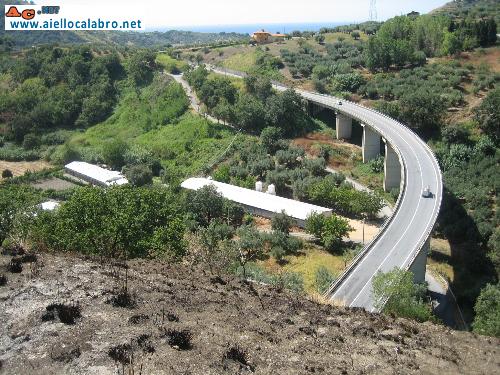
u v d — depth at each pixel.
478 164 76.19
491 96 81.94
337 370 15.83
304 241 64.19
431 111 88.31
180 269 26.47
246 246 58.75
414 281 51.53
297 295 23.98
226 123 108.81
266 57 136.38
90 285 20.33
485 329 35.91
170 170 96.94
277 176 83.94
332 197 74.19
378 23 171.50
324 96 107.88
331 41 153.38
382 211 74.19
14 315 17.38
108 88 133.25
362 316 20.77
